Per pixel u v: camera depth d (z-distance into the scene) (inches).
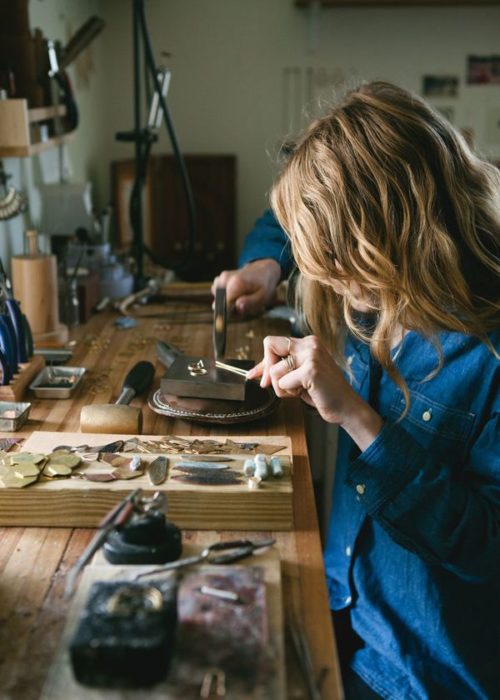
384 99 36.2
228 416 43.1
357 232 34.4
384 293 35.4
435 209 34.9
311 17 123.3
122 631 22.9
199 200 128.0
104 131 123.6
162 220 128.1
